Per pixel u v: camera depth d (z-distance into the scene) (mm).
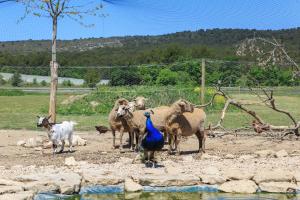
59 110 25031
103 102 25594
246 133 18125
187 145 16109
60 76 43188
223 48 50000
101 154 14234
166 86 28000
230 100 16656
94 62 56094
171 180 11008
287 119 22141
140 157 12883
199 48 48156
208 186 11016
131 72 31500
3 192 10055
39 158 13609
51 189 10547
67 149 15234
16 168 12188
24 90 39562
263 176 11281
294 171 11961
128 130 14719
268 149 15219
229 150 15086
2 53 62656
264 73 26812
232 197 10336
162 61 49094
